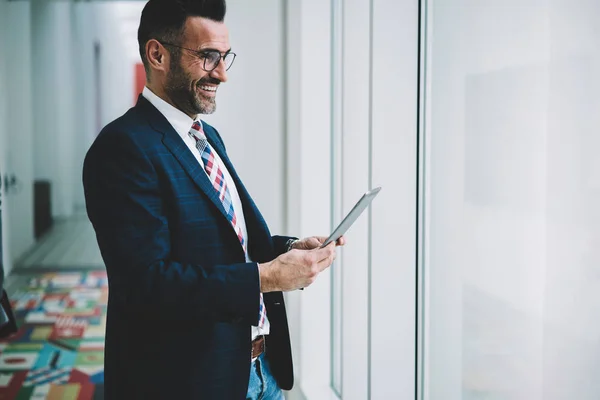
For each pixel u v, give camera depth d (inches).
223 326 59.2
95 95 477.7
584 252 51.8
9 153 309.9
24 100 313.7
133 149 55.1
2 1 299.3
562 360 55.6
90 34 448.1
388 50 80.7
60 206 389.4
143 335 58.0
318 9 117.7
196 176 57.5
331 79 118.3
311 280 56.6
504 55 60.9
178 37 56.5
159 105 59.0
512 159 60.5
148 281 53.5
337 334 119.4
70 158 395.5
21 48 312.3
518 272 60.8
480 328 67.9
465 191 69.0
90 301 239.5
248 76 141.3
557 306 55.7
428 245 77.8
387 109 81.1
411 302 81.0
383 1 80.7
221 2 57.9
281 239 69.2
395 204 81.3
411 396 82.0
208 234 57.5
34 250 330.6
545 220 56.3
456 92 69.7
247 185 142.3
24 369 161.9
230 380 59.3
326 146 119.3
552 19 53.8
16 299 242.8
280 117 142.1
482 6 64.0
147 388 57.7
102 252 56.1
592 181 50.0
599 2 48.4
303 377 122.7
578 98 51.1
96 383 151.5
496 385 65.7
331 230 119.9
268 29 141.1
